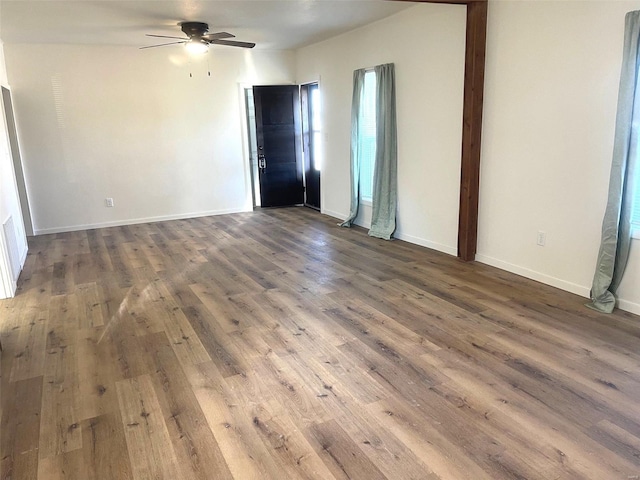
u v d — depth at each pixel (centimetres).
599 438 206
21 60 598
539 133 385
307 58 718
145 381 261
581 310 341
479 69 422
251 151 781
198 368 274
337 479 186
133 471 193
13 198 507
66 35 561
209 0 432
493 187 436
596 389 243
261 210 780
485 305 355
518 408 229
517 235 419
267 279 430
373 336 310
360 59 591
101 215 676
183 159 711
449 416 224
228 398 243
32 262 502
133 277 445
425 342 299
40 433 218
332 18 523
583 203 358
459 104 456
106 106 652
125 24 516
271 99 748
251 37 622
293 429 217
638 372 258
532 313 338
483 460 195
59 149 636
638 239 322
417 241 543
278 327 327
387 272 443
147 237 608
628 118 308
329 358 282
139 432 218
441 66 470
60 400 244
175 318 346
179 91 689
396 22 518
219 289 407
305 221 688
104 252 538
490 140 432
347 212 679
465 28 434
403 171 549
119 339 314
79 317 352
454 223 486
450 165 479
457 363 272
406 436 211
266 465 195
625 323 318
